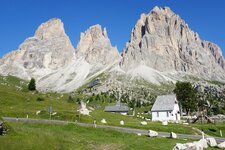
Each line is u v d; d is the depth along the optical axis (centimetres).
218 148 3934
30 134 4044
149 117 15750
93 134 5406
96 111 11912
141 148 3916
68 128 6019
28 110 9888
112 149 3884
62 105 12694
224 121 11400
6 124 4003
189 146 3453
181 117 15338
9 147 3306
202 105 17588
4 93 13412
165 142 4453
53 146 3750
